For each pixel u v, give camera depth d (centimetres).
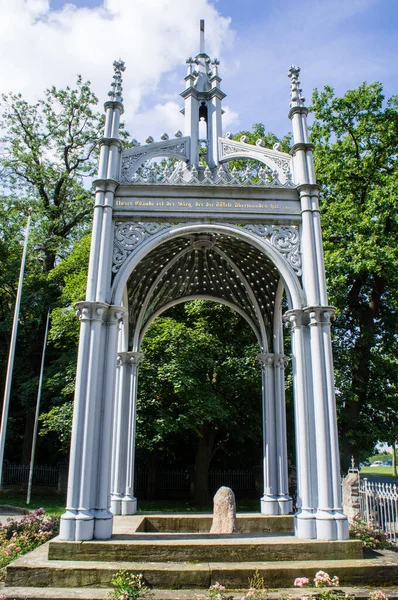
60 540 786
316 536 835
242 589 700
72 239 3014
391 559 788
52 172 2889
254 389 2128
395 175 1964
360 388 1991
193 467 2466
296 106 1106
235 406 2177
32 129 2920
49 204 2941
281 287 1261
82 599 649
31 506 1891
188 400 1894
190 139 1173
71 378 2114
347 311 2153
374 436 1962
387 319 2125
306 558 785
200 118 1266
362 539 952
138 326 1317
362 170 2086
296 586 714
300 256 1020
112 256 990
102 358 920
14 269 2617
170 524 1124
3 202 2762
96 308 922
